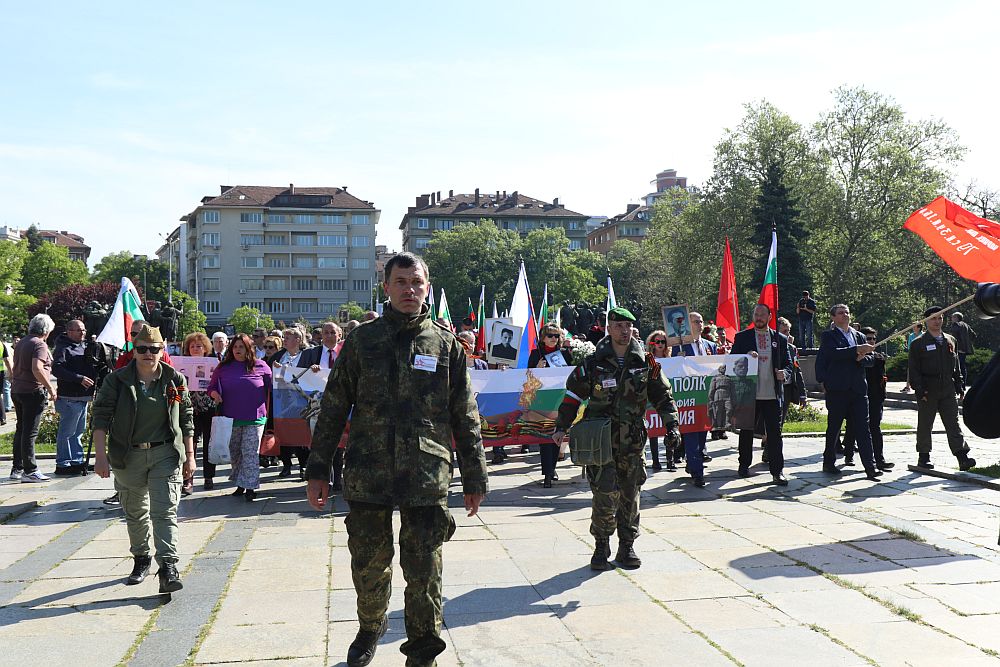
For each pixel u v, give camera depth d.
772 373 9.16
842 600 4.99
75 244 174.75
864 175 51.78
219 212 122.31
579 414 8.73
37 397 9.85
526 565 5.86
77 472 10.34
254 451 8.45
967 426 3.07
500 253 102.88
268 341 12.13
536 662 4.05
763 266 47.22
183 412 5.62
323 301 124.62
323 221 124.69
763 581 5.40
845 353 9.47
